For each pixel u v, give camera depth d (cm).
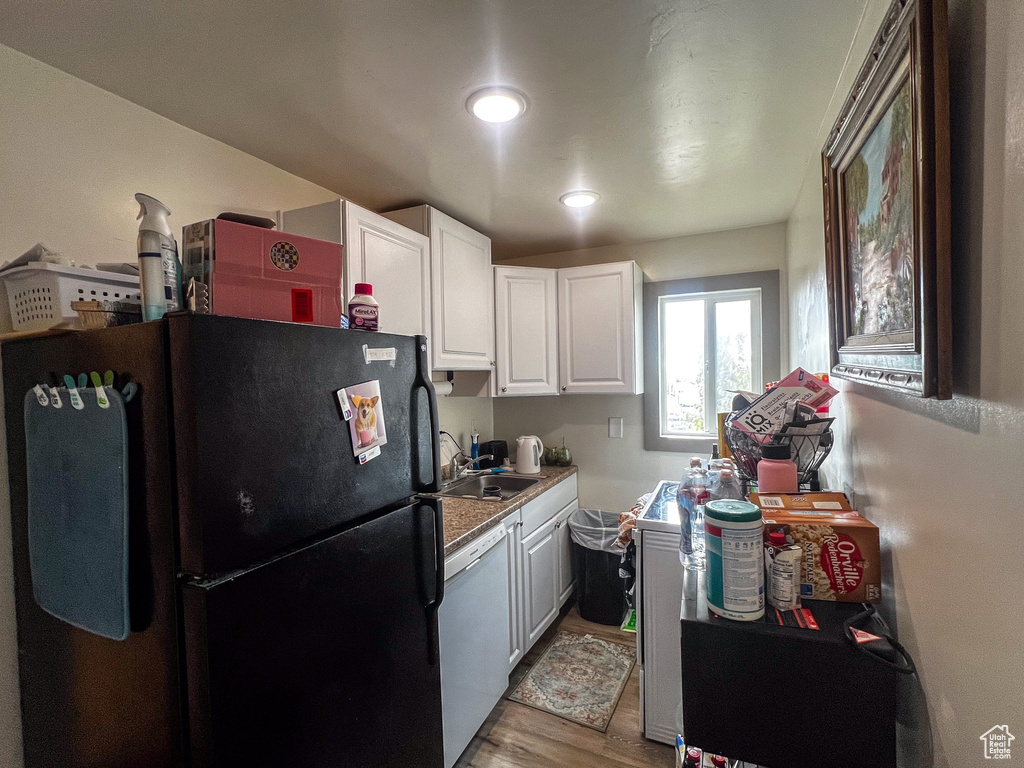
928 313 63
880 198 84
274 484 86
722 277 270
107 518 82
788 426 124
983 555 57
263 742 82
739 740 84
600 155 173
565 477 284
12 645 108
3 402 106
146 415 78
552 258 318
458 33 109
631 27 108
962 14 60
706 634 86
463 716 172
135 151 135
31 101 115
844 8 104
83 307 93
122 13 100
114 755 87
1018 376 50
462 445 297
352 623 102
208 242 94
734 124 153
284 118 144
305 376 93
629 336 271
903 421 85
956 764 65
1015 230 50
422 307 203
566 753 179
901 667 76
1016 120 49
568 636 258
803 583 93
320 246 107
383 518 112
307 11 101
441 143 161
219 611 76
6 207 111
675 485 225
